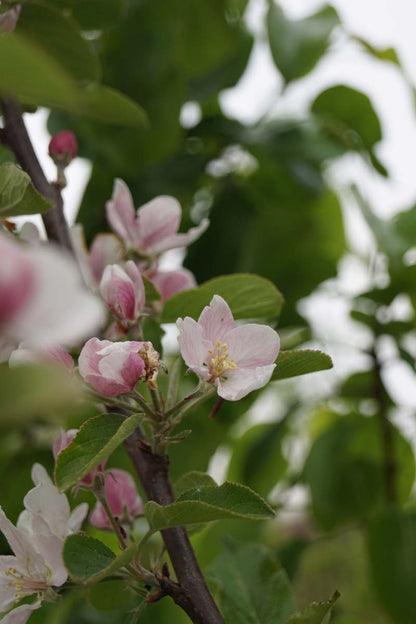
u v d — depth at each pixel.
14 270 0.54
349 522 1.15
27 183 0.67
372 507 1.15
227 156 1.22
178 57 1.08
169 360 0.96
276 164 1.12
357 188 1.09
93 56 0.79
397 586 1.00
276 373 0.71
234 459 1.25
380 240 1.08
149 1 1.08
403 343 1.18
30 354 0.66
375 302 1.14
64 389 0.54
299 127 1.14
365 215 1.08
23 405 0.54
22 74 0.56
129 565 0.69
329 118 1.17
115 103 0.70
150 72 1.07
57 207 0.77
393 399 1.18
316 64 1.18
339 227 1.27
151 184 1.12
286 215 1.19
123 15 0.90
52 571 0.71
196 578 0.69
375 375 1.16
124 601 0.75
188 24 1.18
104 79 1.06
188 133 1.16
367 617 1.46
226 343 0.70
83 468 0.66
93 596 0.74
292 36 1.16
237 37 1.22
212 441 1.00
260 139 1.13
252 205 1.18
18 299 0.54
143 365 0.68
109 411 0.72
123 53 1.07
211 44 1.21
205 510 0.65
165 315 0.76
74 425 0.79
